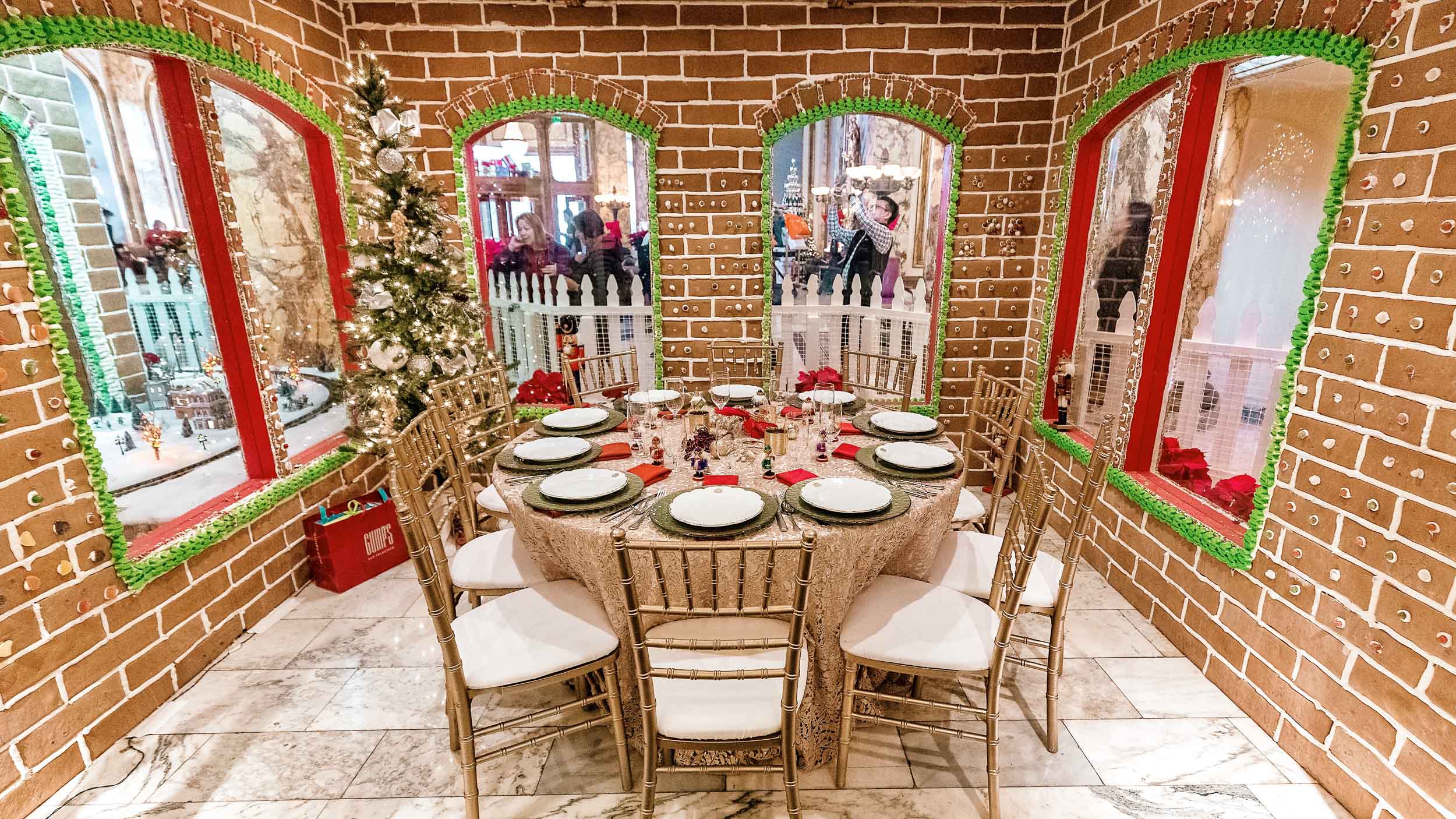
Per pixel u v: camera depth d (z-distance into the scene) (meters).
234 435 3.36
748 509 1.74
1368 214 1.67
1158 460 2.78
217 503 2.57
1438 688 1.51
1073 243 3.31
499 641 1.79
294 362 3.46
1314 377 1.83
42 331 1.81
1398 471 1.59
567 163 4.70
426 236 3.03
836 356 4.72
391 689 2.29
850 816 1.77
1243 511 2.33
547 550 1.99
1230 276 2.46
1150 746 2.01
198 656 2.36
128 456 3.05
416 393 3.09
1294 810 1.78
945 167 3.65
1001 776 1.90
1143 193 2.88
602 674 2.01
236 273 2.58
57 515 1.86
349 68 3.14
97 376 3.00
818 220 5.25
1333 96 2.05
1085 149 3.20
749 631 1.75
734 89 3.45
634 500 1.89
